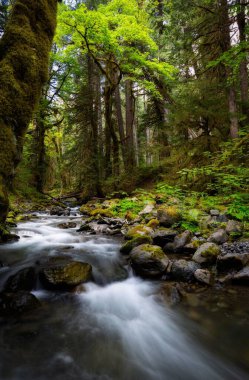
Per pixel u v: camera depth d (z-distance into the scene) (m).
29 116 5.27
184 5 10.92
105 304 3.77
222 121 10.77
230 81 9.29
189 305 3.65
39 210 12.94
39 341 2.85
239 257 4.38
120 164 16.64
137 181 16.50
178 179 11.30
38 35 5.45
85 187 15.97
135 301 3.87
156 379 2.42
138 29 11.78
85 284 4.09
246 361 2.62
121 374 2.45
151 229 6.59
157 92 14.40
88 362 2.58
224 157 8.64
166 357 2.73
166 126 12.92
